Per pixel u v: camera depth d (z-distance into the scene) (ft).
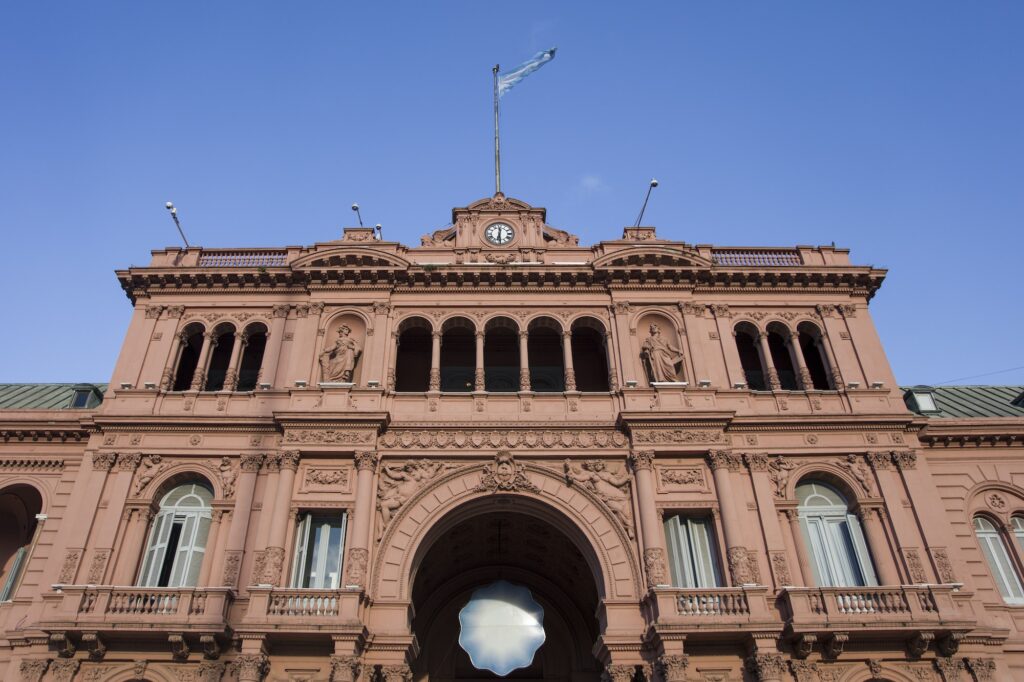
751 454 97.30
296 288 111.86
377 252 110.42
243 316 110.22
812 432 100.07
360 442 95.66
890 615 83.51
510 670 107.04
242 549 89.30
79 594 83.71
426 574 109.29
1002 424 104.42
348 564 87.40
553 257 116.57
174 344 107.24
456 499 93.97
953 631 81.76
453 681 110.83
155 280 110.83
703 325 109.81
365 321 107.96
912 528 93.09
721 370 106.11
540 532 106.01
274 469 94.68
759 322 111.24
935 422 103.71
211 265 115.03
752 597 84.64
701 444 96.27
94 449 97.14
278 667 81.82
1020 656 88.48
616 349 106.93
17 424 103.50
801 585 89.76
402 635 84.64
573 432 98.53
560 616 115.96
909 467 97.30
